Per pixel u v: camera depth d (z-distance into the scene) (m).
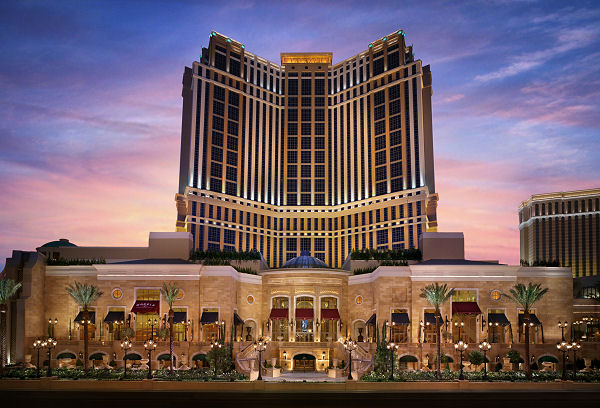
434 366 86.19
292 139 188.75
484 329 93.88
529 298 77.44
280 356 96.31
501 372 77.12
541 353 86.56
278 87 193.88
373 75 183.50
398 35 180.50
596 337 100.88
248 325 106.38
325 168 185.88
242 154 179.50
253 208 177.75
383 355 74.50
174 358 87.75
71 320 98.44
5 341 86.94
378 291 96.50
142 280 97.94
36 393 60.69
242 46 186.62
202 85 174.88
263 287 109.25
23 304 91.88
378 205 171.75
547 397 58.56
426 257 111.94
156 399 57.25
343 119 187.88
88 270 99.44
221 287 97.56
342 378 81.69
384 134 176.38
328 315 105.38
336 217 181.38
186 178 168.25
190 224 163.00
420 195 162.50
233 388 63.47
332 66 195.25
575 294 125.69
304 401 56.28
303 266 116.56
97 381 64.12
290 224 182.00
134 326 96.75
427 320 94.44
